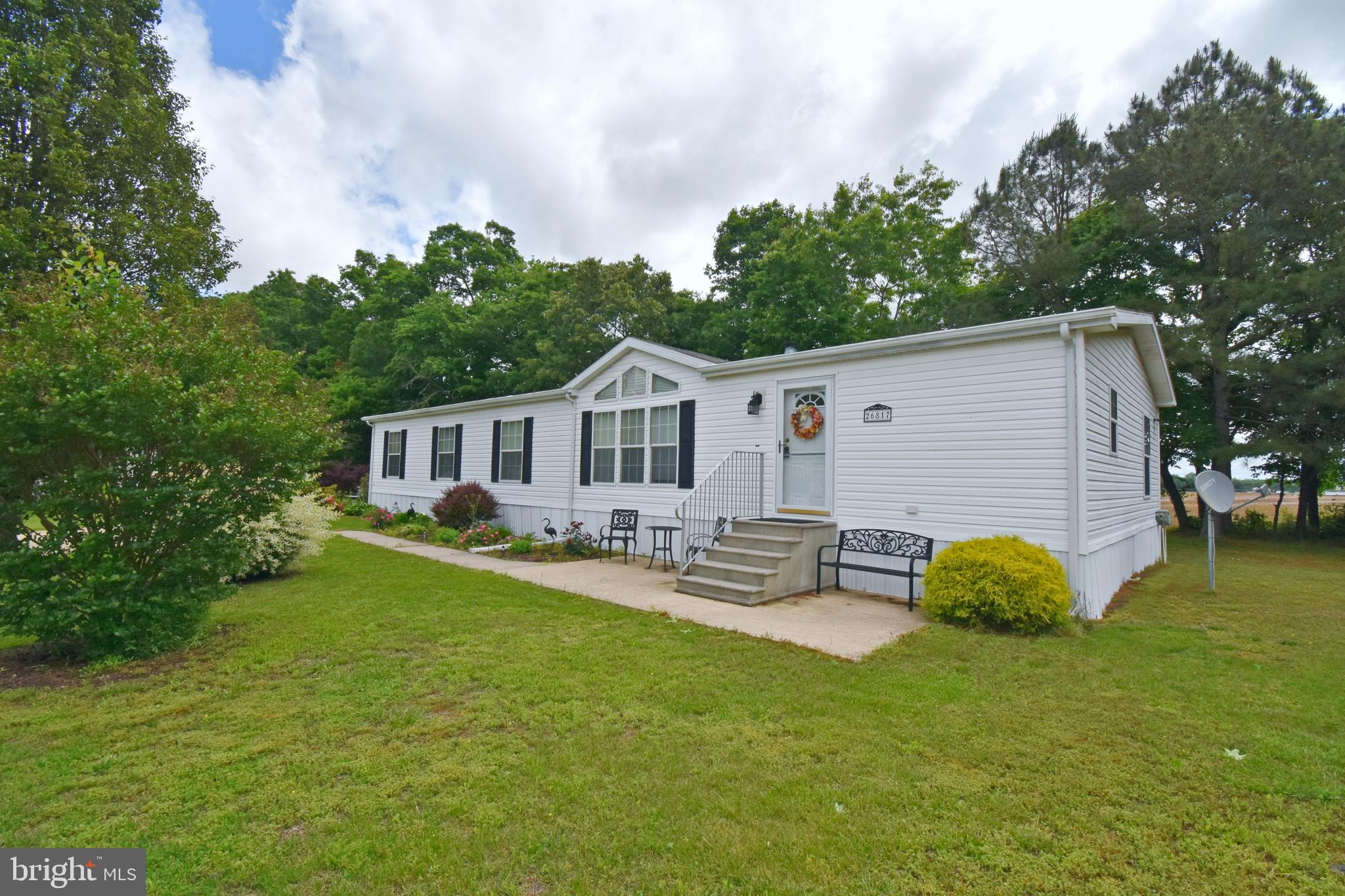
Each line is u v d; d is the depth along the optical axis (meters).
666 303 25.11
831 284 21.09
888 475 7.74
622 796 2.81
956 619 6.03
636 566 9.60
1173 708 3.93
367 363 28.14
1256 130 14.61
